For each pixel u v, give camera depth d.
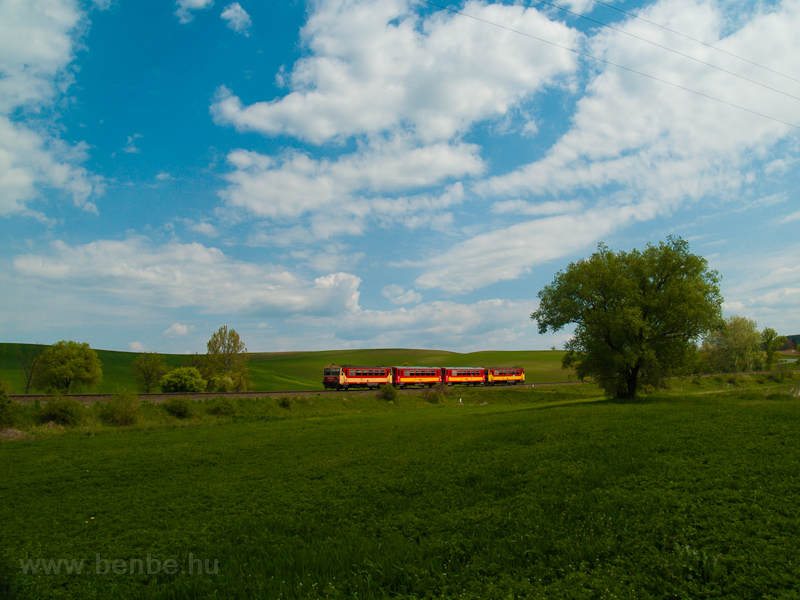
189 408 49.25
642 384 56.81
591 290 54.16
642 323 49.28
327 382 75.94
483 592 8.51
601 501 13.19
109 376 98.50
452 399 81.25
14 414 38.38
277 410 56.44
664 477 15.17
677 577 8.25
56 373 62.59
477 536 11.80
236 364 77.94
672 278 53.50
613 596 7.71
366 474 20.80
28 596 10.21
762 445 18.42
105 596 10.22
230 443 33.28
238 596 9.41
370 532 13.28
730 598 7.45
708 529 10.40
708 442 20.30
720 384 95.19
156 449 31.12
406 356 193.00
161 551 12.88
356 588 9.23
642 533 10.70
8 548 13.74
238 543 13.20
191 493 19.56
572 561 9.58
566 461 19.52
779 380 99.00
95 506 18.47
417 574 9.67
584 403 56.44
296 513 15.82
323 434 36.31
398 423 43.03
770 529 9.99
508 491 16.02
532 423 34.16
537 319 59.16
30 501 19.69
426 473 19.73
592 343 53.28
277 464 24.89
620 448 20.97
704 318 49.44
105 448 32.19
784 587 7.58
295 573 10.30
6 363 93.31
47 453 30.41
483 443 26.47
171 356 143.75
